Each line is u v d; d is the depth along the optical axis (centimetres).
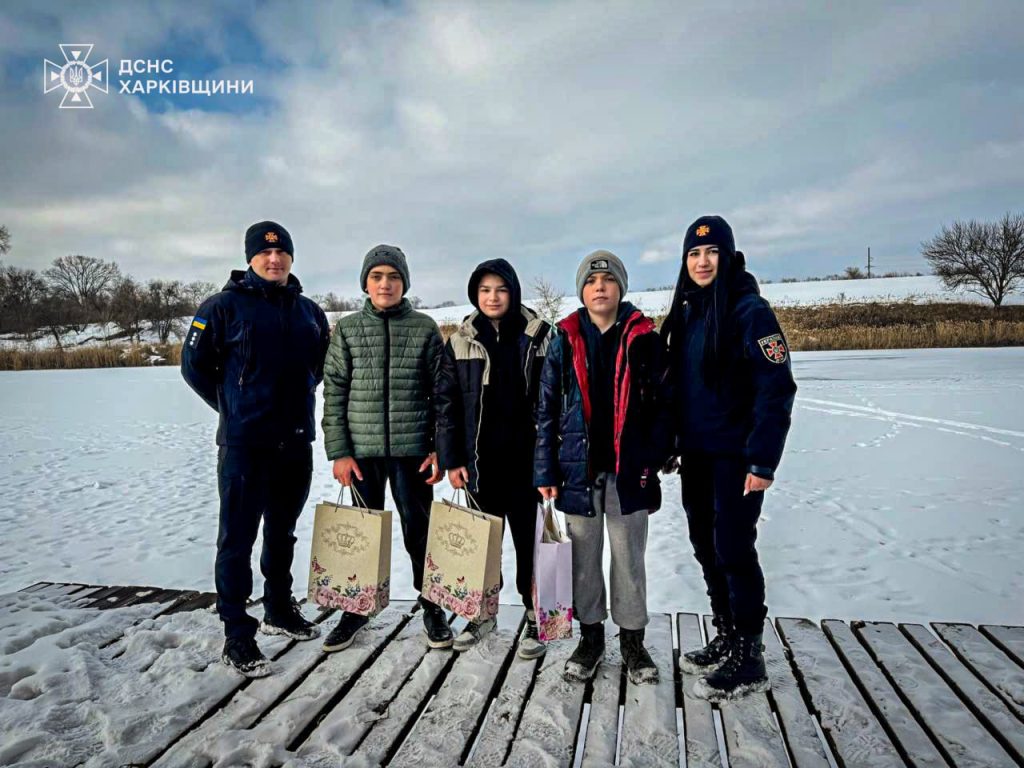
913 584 411
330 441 312
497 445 304
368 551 296
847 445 858
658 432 269
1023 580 414
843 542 493
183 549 518
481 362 302
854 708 243
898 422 1014
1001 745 223
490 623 315
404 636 316
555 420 278
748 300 256
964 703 249
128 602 368
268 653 299
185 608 357
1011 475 678
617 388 266
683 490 286
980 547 475
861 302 4284
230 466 291
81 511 640
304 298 329
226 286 305
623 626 272
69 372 2883
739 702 251
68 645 306
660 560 466
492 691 268
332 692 264
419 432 309
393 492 320
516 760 220
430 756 224
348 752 228
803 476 703
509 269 303
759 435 245
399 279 309
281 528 318
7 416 1400
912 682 260
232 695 266
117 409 1513
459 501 340
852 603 384
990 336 2764
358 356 309
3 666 281
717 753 223
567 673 270
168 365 3397
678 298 282
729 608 280
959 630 305
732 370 258
